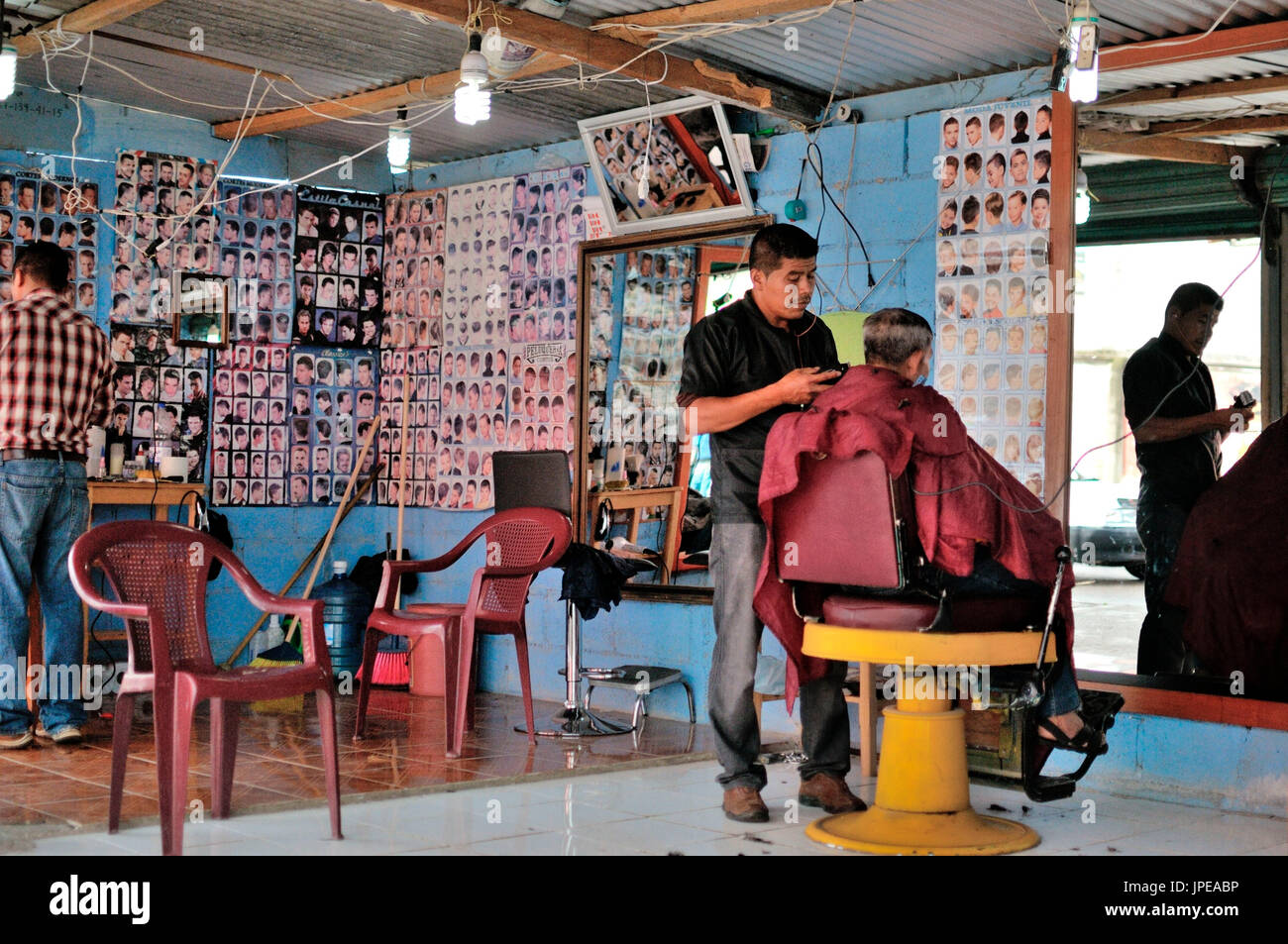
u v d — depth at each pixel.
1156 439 4.88
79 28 5.48
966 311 5.38
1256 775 4.42
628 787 4.59
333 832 3.72
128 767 4.61
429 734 5.55
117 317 6.89
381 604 5.41
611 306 6.63
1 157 6.54
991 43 5.13
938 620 3.56
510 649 6.96
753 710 4.13
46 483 4.92
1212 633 4.66
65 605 5.04
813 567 3.73
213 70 6.25
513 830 3.88
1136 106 4.97
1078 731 3.96
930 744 3.87
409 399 7.65
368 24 5.50
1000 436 5.27
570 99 6.27
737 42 5.33
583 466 6.70
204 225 7.18
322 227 7.59
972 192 5.39
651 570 6.32
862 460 3.57
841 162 5.79
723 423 3.96
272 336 7.42
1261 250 4.70
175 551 3.95
